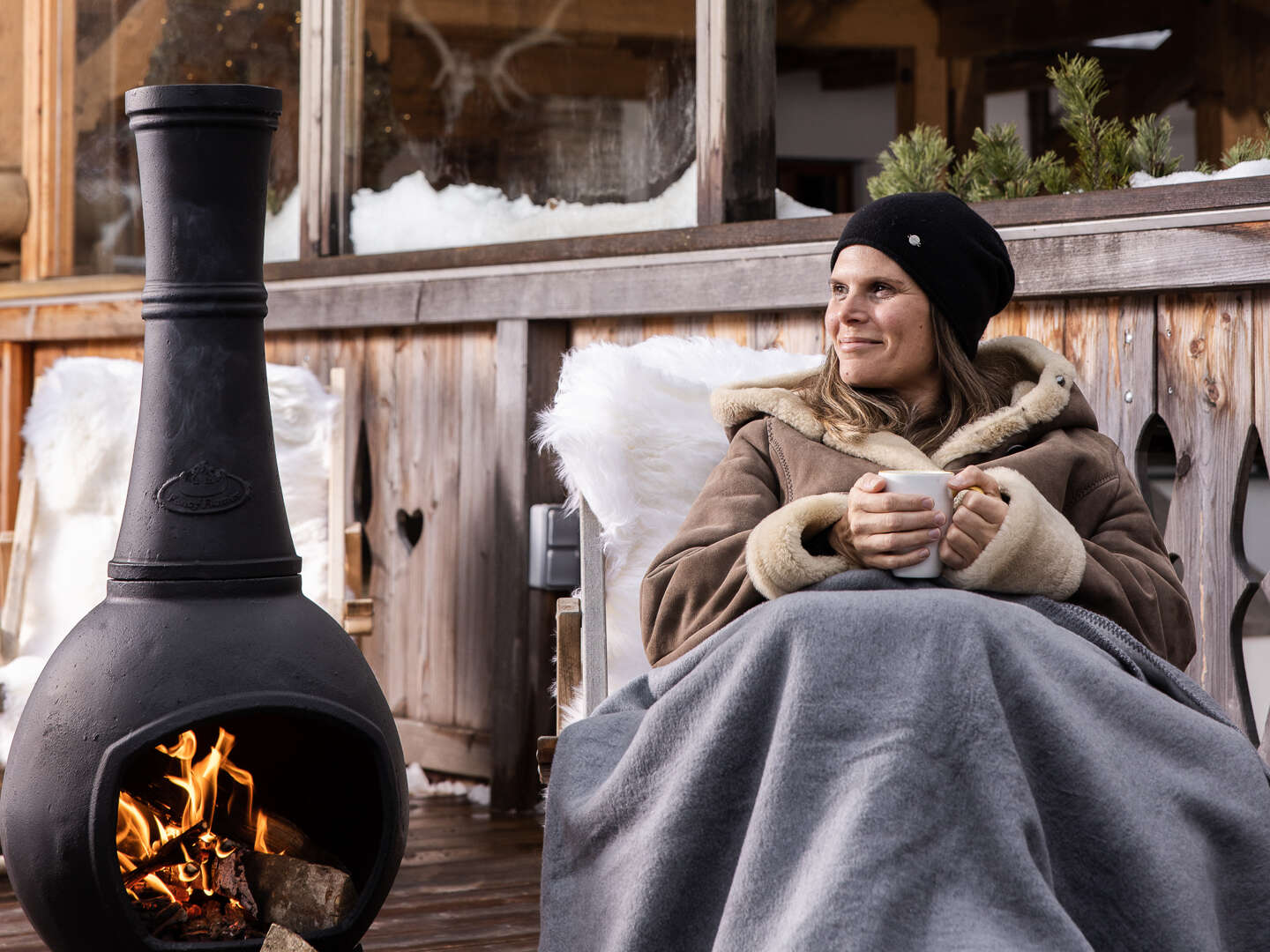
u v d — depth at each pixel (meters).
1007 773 1.49
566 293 3.52
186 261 2.00
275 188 4.36
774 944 1.45
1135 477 2.67
